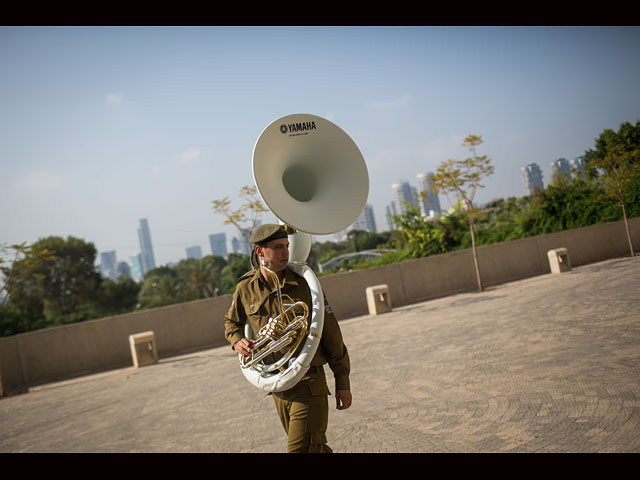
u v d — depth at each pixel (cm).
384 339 1004
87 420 739
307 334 262
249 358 274
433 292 1766
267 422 563
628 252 2025
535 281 1608
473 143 1554
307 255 285
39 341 1291
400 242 2595
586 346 622
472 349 743
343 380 277
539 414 416
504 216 2545
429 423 449
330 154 268
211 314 1476
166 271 10681
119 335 1373
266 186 239
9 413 908
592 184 2303
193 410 692
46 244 5616
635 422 360
